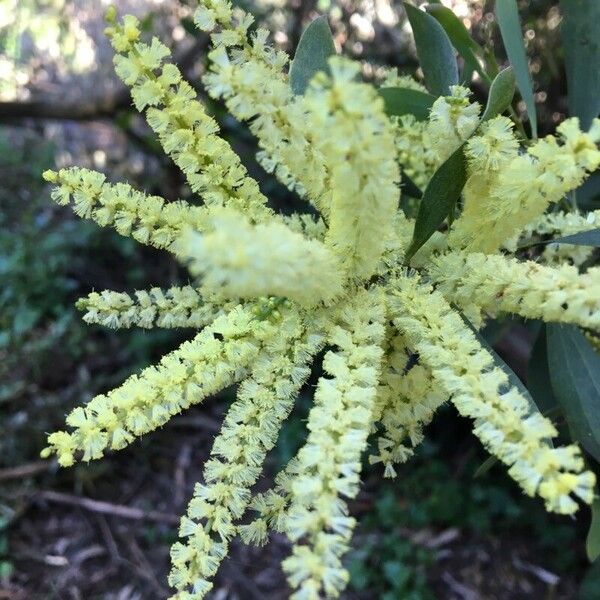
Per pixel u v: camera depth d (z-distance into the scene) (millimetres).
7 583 296
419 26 129
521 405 81
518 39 129
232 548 308
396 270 104
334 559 74
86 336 362
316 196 99
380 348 93
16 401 338
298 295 84
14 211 410
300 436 307
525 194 92
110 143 439
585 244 109
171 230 104
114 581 300
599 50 138
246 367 103
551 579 288
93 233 379
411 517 303
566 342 126
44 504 320
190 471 333
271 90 87
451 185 101
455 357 88
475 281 96
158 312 120
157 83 96
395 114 128
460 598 287
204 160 101
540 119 239
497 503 299
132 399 94
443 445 316
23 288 364
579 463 75
